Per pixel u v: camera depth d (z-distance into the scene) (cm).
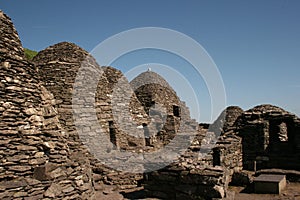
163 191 847
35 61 1238
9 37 695
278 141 1549
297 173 1221
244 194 1062
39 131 678
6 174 601
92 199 759
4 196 568
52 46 1275
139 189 1019
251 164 1427
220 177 775
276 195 1032
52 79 1162
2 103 633
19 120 651
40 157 658
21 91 673
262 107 1678
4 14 716
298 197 1002
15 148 627
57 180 649
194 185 796
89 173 763
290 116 1493
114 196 900
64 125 1106
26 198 593
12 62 676
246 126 1507
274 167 1398
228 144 1313
